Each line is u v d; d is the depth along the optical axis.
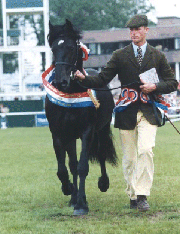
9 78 43.09
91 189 8.48
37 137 21.45
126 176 6.93
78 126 6.79
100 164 8.09
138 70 6.70
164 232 5.51
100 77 6.80
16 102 32.25
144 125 6.64
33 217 6.48
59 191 8.36
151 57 6.70
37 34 59.09
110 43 53.22
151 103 6.69
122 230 5.63
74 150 7.41
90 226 5.85
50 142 18.53
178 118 31.02
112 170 10.65
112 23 64.06
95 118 6.91
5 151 15.56
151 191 8.02
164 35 51.97
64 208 7.01
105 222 6.05
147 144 6.52
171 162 11.57
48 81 6.81
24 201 7.62
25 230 5.84
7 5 35.25
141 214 6.41
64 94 6.63
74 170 7.38
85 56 6.78
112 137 8.20
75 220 6.25
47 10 34.56
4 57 60.66
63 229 5.80
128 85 6.76
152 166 6.58
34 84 40.31
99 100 7.41
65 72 6.34
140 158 6.54
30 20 59.34
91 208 6.90
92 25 60.88
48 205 7.32
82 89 6.73
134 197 6.83
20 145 17.62
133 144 6.86
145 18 6.65
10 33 36.38
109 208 6.85
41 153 14.68
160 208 6.70
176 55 52.12
